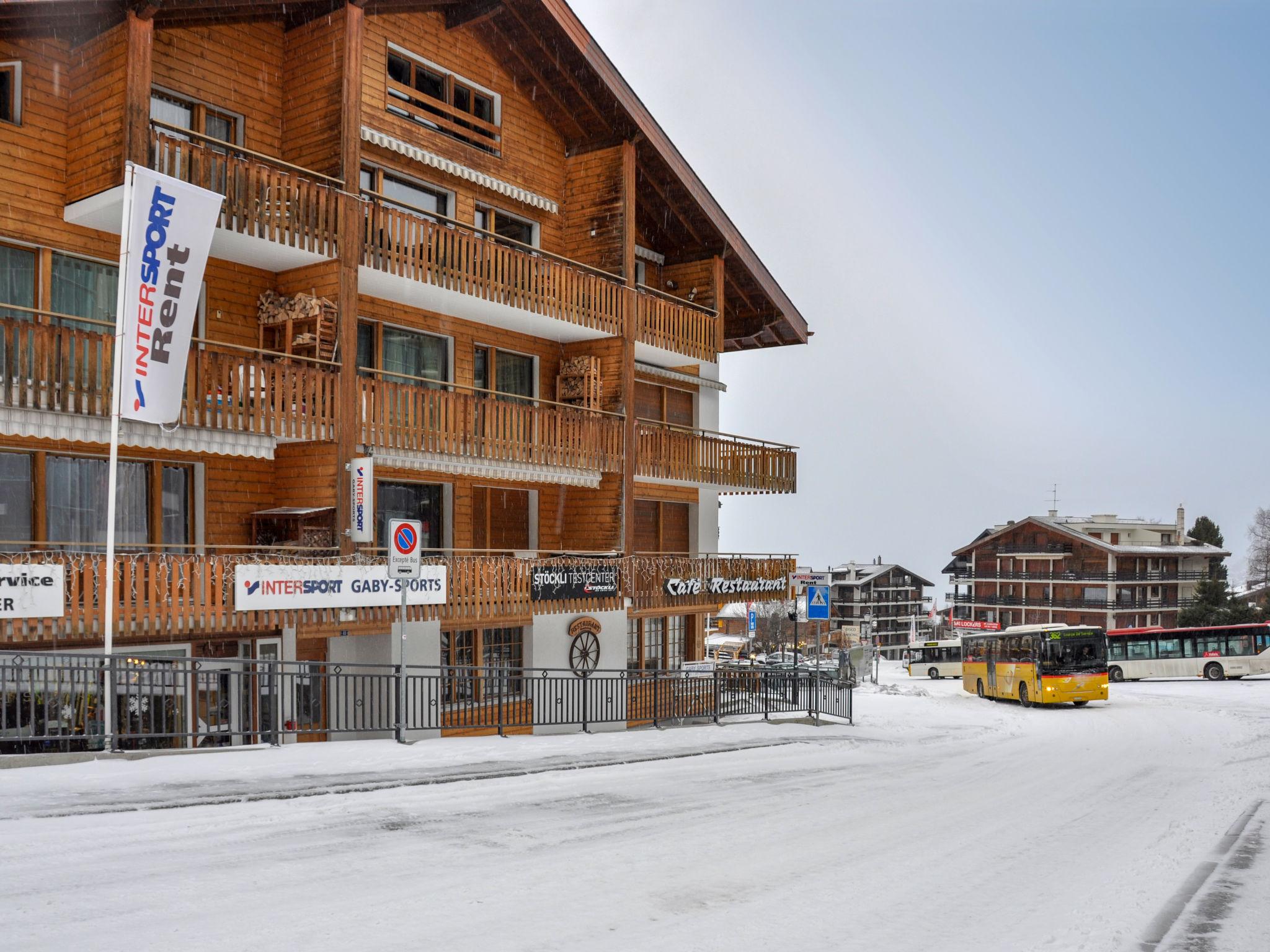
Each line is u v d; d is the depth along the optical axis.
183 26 16.91
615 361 23.77
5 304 13.29
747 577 27.27
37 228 15.00
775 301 28.34
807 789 12.43
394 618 17.80
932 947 5.84
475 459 19.94
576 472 22.27
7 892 6.24
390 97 20.19
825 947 5.79
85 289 15.75
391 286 19.23
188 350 13.70
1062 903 6.93
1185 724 26.81
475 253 20.06
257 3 17.17
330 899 6.36
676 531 28.69
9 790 9.29
